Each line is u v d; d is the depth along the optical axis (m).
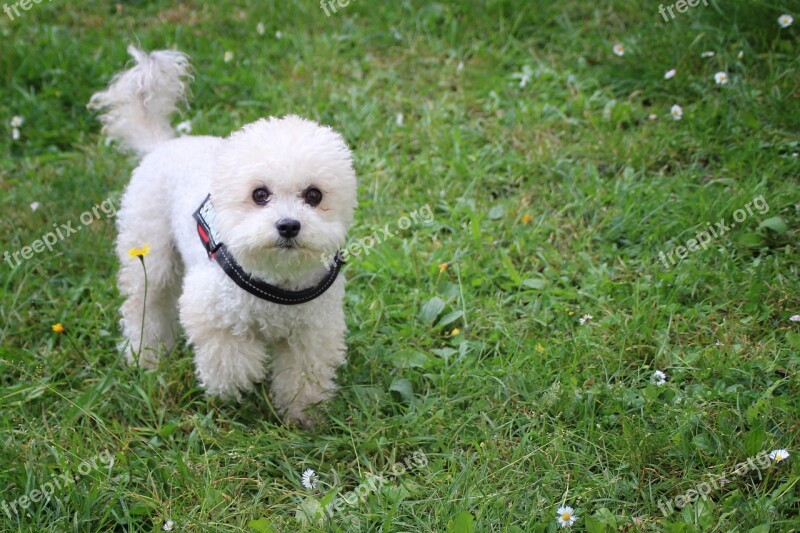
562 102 2.27
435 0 2.61
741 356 1.73
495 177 2.10
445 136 2.17
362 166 2.15
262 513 1.59
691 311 1.80
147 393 1.74
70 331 1.86
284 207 1.58
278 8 2.64
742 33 2.25
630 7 2.41
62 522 1.56
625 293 1.85
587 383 1.72
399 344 1.80
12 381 1.79
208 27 2.58
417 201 2.06
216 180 1.62
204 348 1.68
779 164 2.01
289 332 1.69
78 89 2.33
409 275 1.93
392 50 2.47
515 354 1.76
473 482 1.59
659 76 2.24
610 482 1.58
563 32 2.44
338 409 1.71
